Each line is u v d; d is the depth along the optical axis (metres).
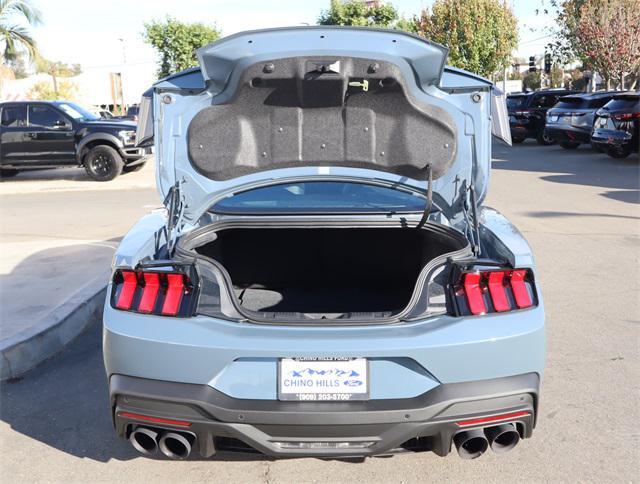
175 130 3.20
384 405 2.46
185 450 2.62
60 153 14.45
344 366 2.49
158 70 29.52
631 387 3.81
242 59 2.90
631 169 13.96
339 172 3.31
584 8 25.31
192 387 2.50
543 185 12.05
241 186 3.33
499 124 3.22
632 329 4.75
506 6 32.16
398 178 3.30
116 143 14.20
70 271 6.16
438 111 3.13
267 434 2.49
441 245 3.33
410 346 2.46
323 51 2.86
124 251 2.84
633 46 23.80
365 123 3.19
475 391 2.50
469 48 31.52
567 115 18.20
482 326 2.53
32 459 3.16
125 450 3.24
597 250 7.07
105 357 2.66
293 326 2.56
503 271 2.61
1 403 3.77
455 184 3.25
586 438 3.25
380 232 3.63
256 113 3.18
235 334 2.52
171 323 2.56
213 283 2.66
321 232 3.64
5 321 4.70
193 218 3.39
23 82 34.50
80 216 9.97
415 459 3.10
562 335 4.66
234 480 2.95
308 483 2.92
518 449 3.17
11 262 6.58
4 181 15.22
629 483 2.87
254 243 3.66
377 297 3.54
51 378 4.12
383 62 2.89
